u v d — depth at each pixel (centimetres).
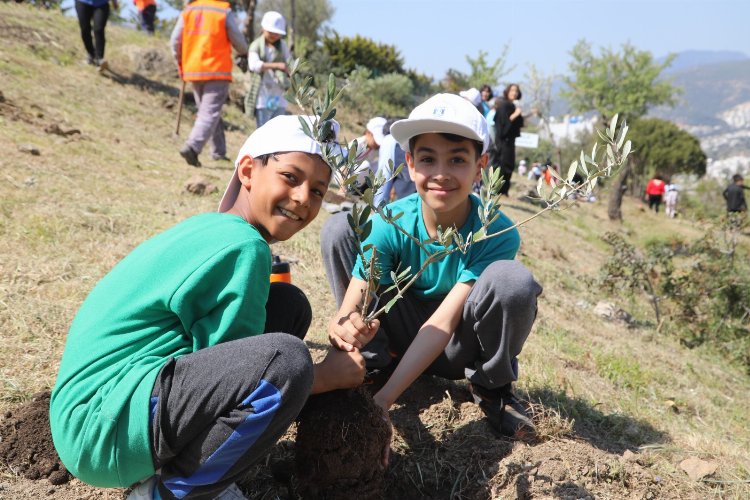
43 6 1305
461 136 240
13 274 354
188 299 176
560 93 2455
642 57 2358
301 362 172
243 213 207
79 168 571
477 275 258
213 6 737
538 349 430
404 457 261
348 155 186
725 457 315
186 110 983
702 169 4075
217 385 168
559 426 277
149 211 504
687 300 750
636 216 2092
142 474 178
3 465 229
